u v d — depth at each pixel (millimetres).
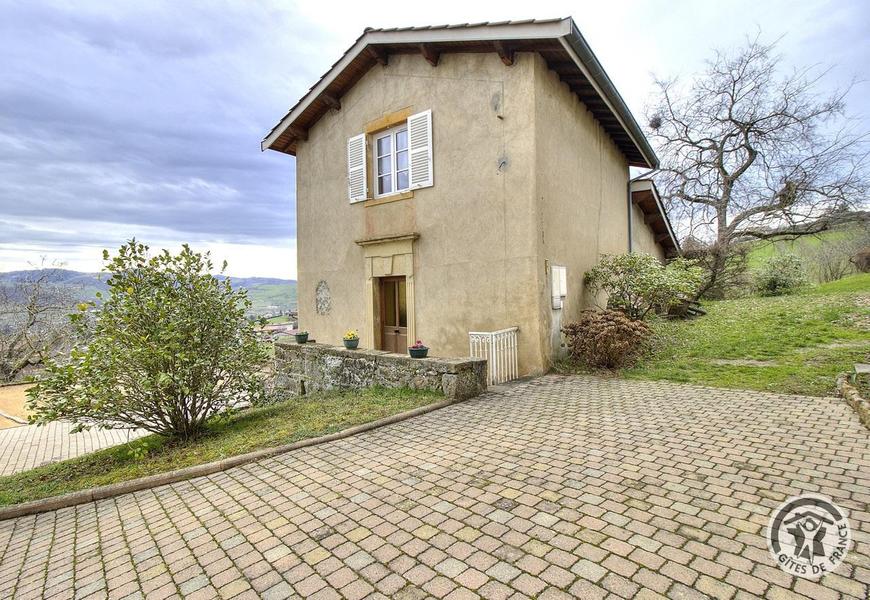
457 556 2336
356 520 2826
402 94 8539
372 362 6914
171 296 5363
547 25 6195
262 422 5613
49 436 7773
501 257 7262
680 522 2521
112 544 2900
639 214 13375
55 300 16312
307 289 10992
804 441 3646
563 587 2021
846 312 9281
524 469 3418
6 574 2689
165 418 5633
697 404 4902
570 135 8281
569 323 7605
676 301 8547
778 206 15812
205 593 2219
